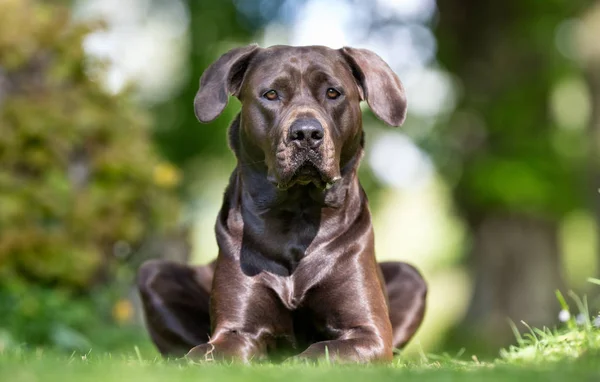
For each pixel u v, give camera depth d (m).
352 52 9.12
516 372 5.82
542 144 25.33
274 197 8.70
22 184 14.57
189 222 18.02
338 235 8.79
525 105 25.38
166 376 5.58
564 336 8.75
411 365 7.38
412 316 10.28
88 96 15.67
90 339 14.02
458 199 26.03
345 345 7.94
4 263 14.16
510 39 25.50
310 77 8.66
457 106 26.05
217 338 8.45
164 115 32.75
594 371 5.81
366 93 9.05
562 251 26.23
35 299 13.77
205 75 9.06
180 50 36.00
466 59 25.91
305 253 8.75
